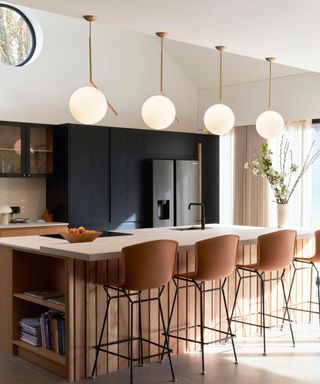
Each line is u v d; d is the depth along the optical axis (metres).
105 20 4.16
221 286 4.73
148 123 4.92
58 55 7.69
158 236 4.99
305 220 7.67
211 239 4.15
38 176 7.20
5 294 4.81
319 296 5.35
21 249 4.44
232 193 8.66
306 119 7.59
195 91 9.06
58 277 4.72
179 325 4.68
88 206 7.29
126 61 8.38
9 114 7.29
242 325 5.21
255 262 5.28
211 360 4.50
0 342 4.89
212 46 4.93
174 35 4.56
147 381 4.00
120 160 7.60
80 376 4.06
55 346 4.34
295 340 5.10
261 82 8.12
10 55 7.39
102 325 4.17
